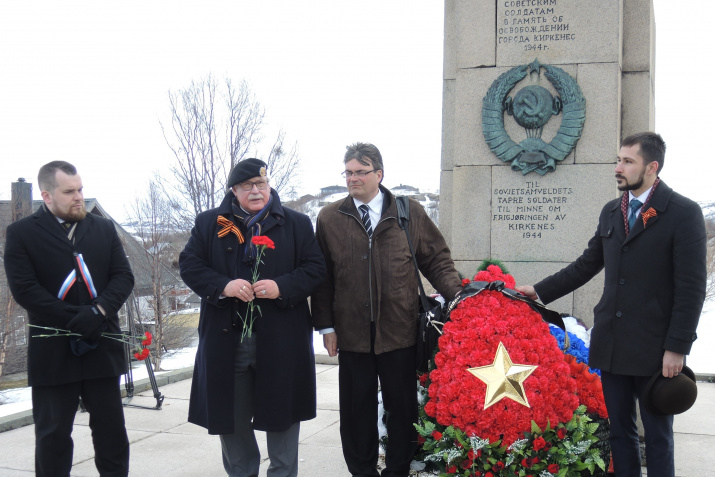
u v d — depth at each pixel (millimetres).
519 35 4859
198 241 3615
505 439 3354
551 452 3363
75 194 3543
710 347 10383
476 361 3465
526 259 4797
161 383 7195
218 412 3436
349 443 3836
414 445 3812
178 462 4492
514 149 4805
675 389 3033
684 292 3047
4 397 15367
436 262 3959
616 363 3197
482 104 4902
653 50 5355
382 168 3812
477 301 3654
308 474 4199
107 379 3617
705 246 3096
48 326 3467
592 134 4684
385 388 3781
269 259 3525
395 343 3701
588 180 4684
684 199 3145
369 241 3752
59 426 3482
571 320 4473
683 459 4332
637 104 4895
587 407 3717
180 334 23250
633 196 3279
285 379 3473
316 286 3576
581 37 4734
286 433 3549
